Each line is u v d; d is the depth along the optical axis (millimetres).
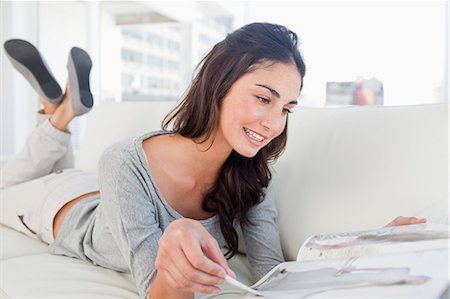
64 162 1635
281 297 473
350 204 803
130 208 720
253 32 698
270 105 659
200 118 746
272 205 916
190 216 854
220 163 818
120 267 896
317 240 643
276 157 861
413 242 534
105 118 1553
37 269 899
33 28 3090
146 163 767
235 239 896
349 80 2375
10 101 2994
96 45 3156
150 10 3361
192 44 3287
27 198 1249
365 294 428
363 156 824
